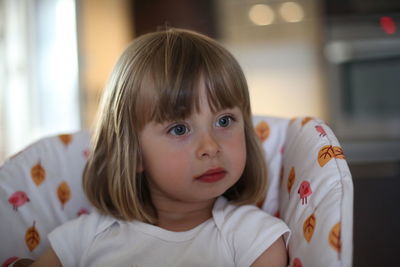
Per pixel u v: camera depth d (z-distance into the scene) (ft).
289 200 2.49
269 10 7.02
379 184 6.06
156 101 2.27
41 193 2.88
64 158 3.05
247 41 7.15
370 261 5.90
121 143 2.47
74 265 2.47
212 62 2.32
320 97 6.91
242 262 2.24
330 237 1.95
